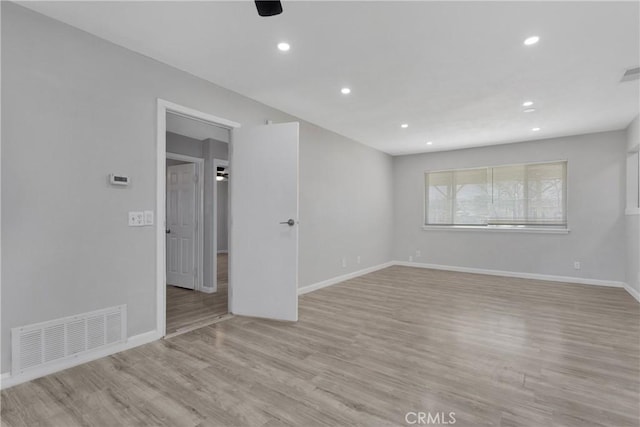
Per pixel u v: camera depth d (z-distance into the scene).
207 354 2.46
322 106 3.82
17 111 2.01
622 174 4.70
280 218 3.27
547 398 1.87
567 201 5.09
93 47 2.35
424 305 3.79
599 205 4.85
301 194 4.35
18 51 2.01
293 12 2.08
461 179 6.09
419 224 6.50
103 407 1.78
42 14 2.11
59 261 2.19
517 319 3.28
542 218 5.31
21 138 2.03
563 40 2.37
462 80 3.08
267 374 2.15
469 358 2.39
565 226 5.14
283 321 3.24
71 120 2.24
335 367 2.25
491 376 2.12
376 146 5.92
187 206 4.77
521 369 2.22
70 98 2.23
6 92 1.97
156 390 1.96
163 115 2.76
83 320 2.30
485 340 2.73
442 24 2.19
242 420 1.68
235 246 3.46
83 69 2.30
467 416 1.71
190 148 4.56
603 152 4.82
